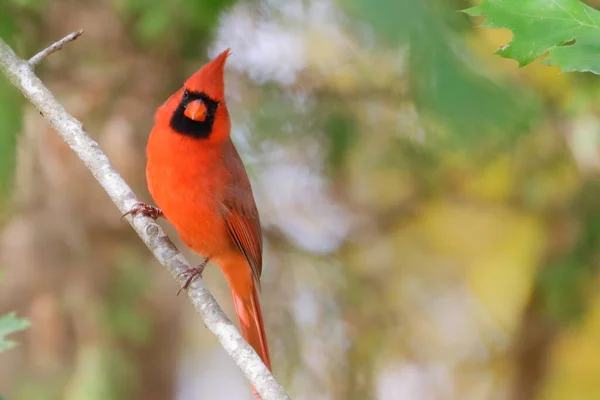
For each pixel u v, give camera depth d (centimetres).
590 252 746
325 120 736
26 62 494
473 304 945
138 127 715
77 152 479
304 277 778
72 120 484
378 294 814
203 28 645
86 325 713
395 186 848
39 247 725
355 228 850
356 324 784
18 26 619
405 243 896
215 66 511
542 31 343
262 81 725
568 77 684
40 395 697
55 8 689
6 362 714
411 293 902
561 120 716
